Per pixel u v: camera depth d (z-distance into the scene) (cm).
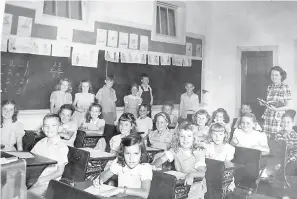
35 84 287
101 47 331
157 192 160
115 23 339
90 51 323
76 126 301
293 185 246
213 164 216
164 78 359
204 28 387
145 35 360
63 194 114
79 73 313
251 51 363
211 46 378
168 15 378
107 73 332
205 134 254
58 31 303
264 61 351
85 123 306
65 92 303
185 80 375
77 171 197
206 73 377
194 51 379
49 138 229
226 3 374
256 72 356
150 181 167
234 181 241
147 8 358
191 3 376
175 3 372
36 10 287
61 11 306
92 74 321
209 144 241
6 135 261
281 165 263
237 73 371
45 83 293
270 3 354
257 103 339
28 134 259
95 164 220
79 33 316
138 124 326
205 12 386
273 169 264
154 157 259
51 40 298
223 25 380
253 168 240
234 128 294
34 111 283
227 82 371
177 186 185
